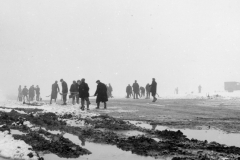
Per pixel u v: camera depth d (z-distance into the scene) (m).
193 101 25.17
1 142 5.36
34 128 7.33
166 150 5.44
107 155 5.08
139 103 22.12
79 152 5.20
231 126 8.88
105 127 8.23
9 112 10.98
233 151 5.38
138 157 4.96
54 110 13.53
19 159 4.56
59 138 6.21
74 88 21.14
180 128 8.45
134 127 8.27
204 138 6.80
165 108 16.67
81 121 9.38
